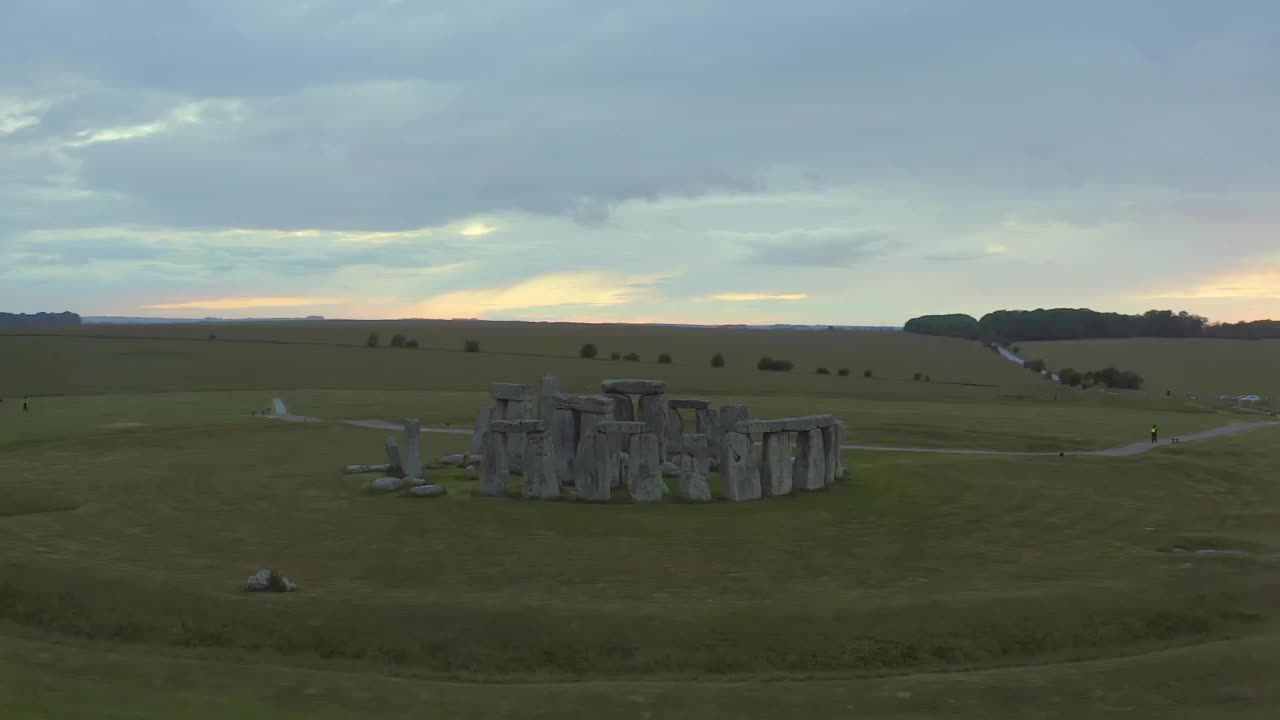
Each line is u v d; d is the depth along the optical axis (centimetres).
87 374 11919
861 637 2434
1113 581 2908
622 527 3681
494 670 2306
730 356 17188
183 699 2031
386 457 5653
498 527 3666
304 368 12938
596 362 14375
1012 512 4100
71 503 4112
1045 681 2172
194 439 6419
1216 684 2123
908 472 5181
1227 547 3469
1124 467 5406
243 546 3334
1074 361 17675
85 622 2567
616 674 2291
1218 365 16725
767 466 4425
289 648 2409
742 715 2000
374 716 1973
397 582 2880
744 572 3030
